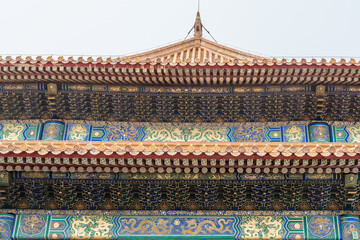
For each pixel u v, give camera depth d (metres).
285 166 19.00
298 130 25.31
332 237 20.38
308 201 20.75
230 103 25.20
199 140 25.31
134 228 20.62
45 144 20.16
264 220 20.67
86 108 25.53
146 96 25.16
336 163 18.80
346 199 20.41
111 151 18.75
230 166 19.11
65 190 20.70
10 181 20.47
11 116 25.81
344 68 23.27
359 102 25.02
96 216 20.84
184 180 20.44
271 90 24.91
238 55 29.27
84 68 23.59
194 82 24.50
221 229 20.55
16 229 20.61
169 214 20.83
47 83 24.95
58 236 20.53
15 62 23.50
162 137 25.42
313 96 24.86
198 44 30.38
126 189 20.59
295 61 23.28
